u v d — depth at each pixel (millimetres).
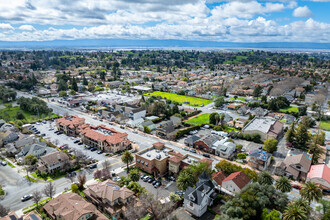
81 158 104750
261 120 156375
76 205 70250
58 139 132250
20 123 148750
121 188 78500
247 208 67938
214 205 78688
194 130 150250
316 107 199750
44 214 71875
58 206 70812
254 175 86500
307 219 66000
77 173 96875
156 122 168750
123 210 72375
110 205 73688
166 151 103625
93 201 77875
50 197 79625
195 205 72750
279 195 74250
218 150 115875
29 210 73812
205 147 120688
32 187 87000
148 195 76562
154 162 96500
